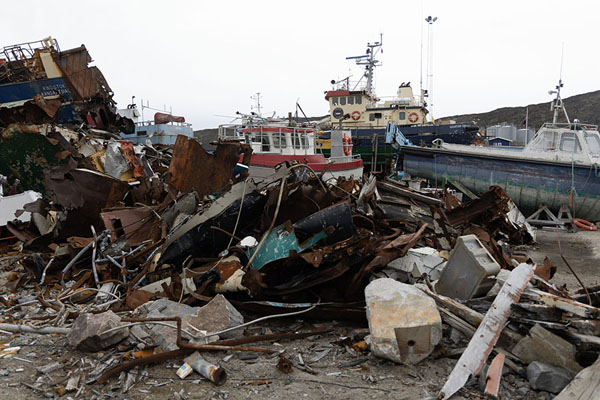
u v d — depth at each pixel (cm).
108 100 1669
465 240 460
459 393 330
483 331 360
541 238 1147
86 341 401
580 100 6444
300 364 386
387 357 372
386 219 657
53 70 1592
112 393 341
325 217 491
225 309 448
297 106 1692
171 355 386
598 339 327
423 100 3366
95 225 752
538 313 359
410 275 519
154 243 607
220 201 565
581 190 1247
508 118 6525
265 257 490
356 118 2961
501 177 1352
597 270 798
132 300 520
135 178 1073
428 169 1496
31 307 546
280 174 579
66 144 1038
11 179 1063
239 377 365
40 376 368
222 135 1681
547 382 327
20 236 761
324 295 501
